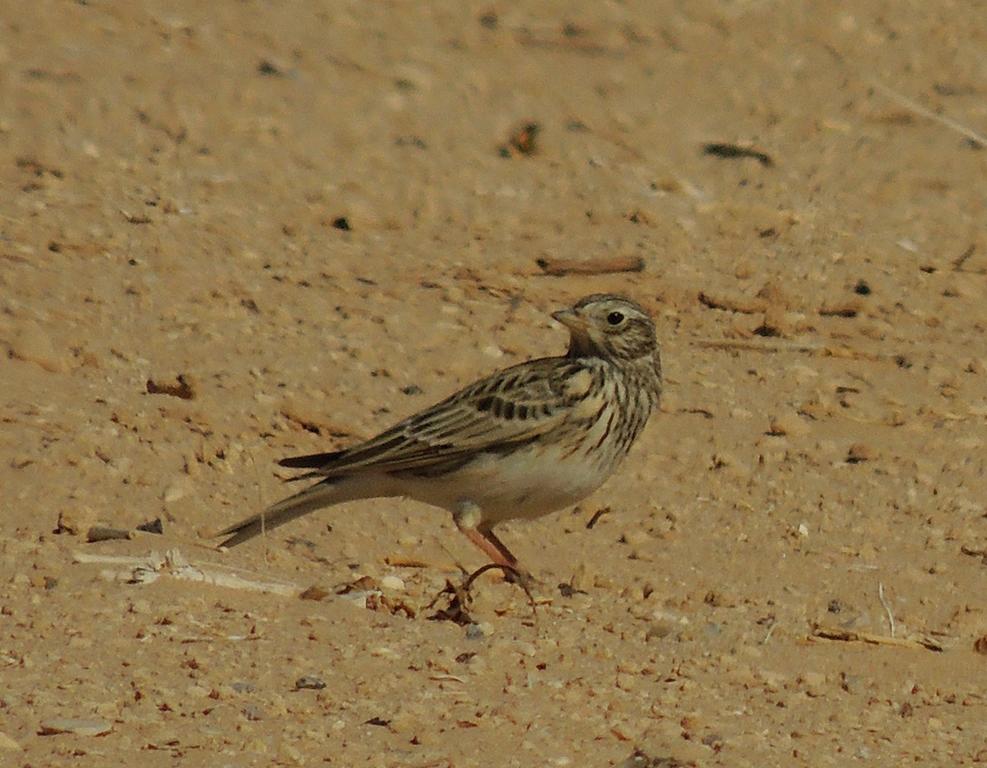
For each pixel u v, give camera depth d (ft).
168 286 56.29
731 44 91.71
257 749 30.01
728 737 32.09
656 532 43.68
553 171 73.10
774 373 54.54
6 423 45.06
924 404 52.80
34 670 32.50
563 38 90.79
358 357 52.70
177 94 74.90
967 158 77.97
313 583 38.63
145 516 41.65
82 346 50.93
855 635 37.96
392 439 38.99
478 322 56.49
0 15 81.71
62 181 64.85
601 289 60.44
